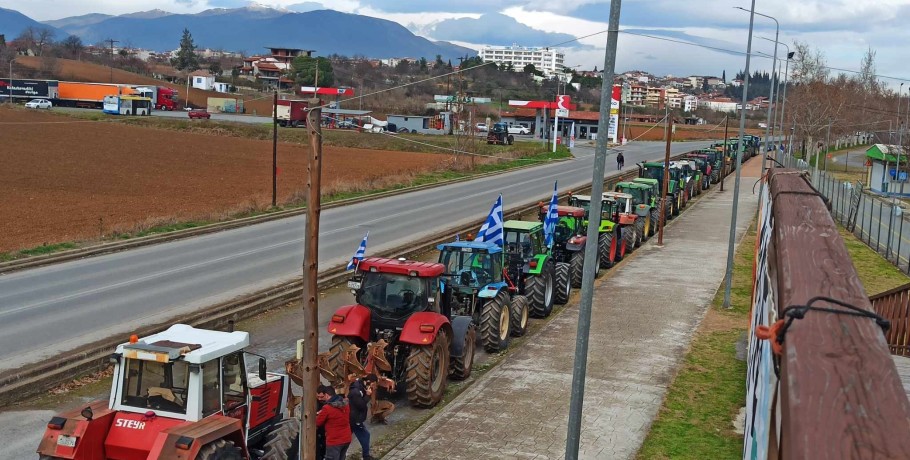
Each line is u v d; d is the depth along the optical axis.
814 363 3.02
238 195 46.31
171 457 8.33
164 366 9.05
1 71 147.25
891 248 31.61
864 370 2.94
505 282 19.97
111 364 16.58
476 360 17.89
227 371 9.83
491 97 163.00
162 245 31.11
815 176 53.31
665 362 17.67
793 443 2.57
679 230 39.25
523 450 12.70
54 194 43.81
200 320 19.72
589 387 15.88
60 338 17.94
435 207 44.38
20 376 14.97
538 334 19.91
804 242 5.06
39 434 12.90
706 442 13.12
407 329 14.32
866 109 85.88
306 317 9.52
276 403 11.01
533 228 22.20
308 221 9.38
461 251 18.17
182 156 66.81
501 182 59.03
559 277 23.20
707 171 59.03
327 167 65.31
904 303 12.31
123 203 41.56
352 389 12.00
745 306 23.38
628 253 32.59
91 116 97.31
